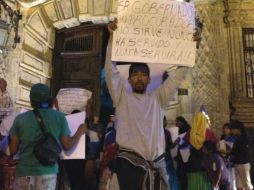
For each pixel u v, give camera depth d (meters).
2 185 4.18
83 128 3.27
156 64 3.17
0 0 6.22
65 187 3.46
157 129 2.69
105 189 3.88
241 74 10.27
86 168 4.65
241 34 10.60
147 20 2.97
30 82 7.38
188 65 2.95
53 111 3.10
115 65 2.94
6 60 6.44
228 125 7.45
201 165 5.04
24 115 3.03
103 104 10.13
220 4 10.27
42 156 2.83
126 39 2.90
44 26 8.02
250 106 9.95
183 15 3.04
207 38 8.77
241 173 6.51
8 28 6.22
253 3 10.64
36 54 7.65
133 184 2.51
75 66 8.68
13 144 2.97
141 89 2.81
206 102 8.23
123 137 2.64
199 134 5.17
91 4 8.17
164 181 2.61
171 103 8.12
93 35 8.71
